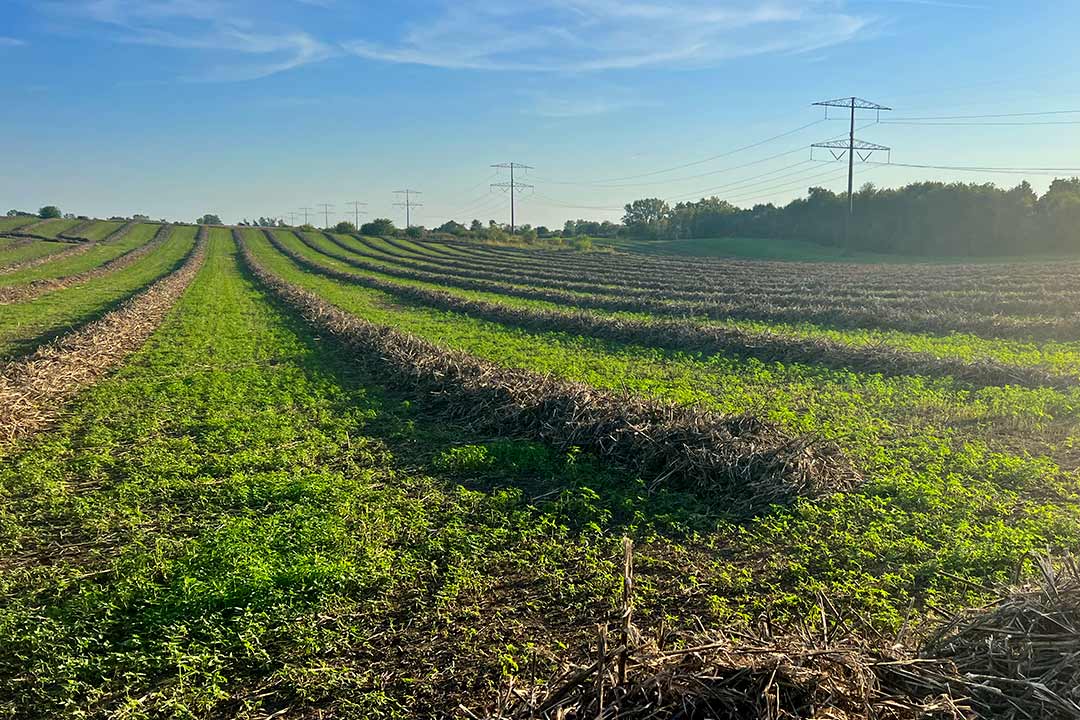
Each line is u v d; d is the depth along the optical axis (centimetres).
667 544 829
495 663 607
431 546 813
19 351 2264
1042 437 1180
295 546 791
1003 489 955
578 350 2212
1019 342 2086
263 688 587
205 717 557
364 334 2239
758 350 1983
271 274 5369
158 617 669
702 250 9606
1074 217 7744
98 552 822
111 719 543
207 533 834
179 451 1182
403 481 1036
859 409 1369
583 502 928
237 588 697
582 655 610
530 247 10506
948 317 2397
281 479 1006
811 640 506
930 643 537
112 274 5641
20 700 573
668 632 582
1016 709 466
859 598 684
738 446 1020
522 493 984
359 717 548
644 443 1079
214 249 8725
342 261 7288
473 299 3612
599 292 4075
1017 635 512
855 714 451
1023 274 4572
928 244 8606
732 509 918
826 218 10375
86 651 634
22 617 674
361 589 729
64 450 1183
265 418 1376
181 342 2386
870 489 950
